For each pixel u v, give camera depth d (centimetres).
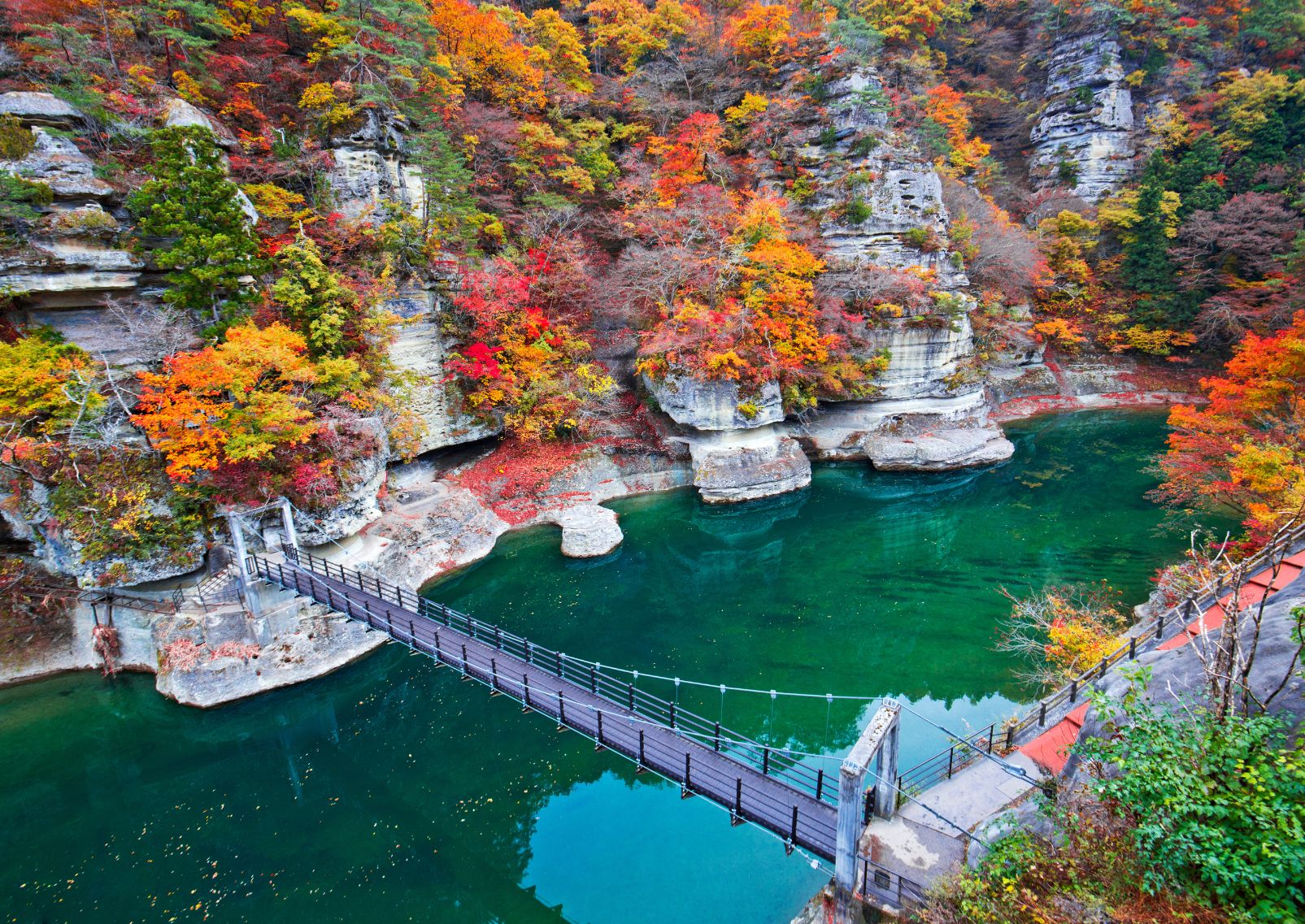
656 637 2155
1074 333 4603
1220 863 576
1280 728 700
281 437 1867
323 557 2114
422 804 1540
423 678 1967
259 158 2508
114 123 2036
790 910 1221
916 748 1570
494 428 3086
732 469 3166
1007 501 3130
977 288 4306
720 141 3869
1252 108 4741
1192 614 1344
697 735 1376
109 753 1689
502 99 3425
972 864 977
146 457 1823
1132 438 3959
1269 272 4184
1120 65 5178
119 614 1892
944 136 4241
